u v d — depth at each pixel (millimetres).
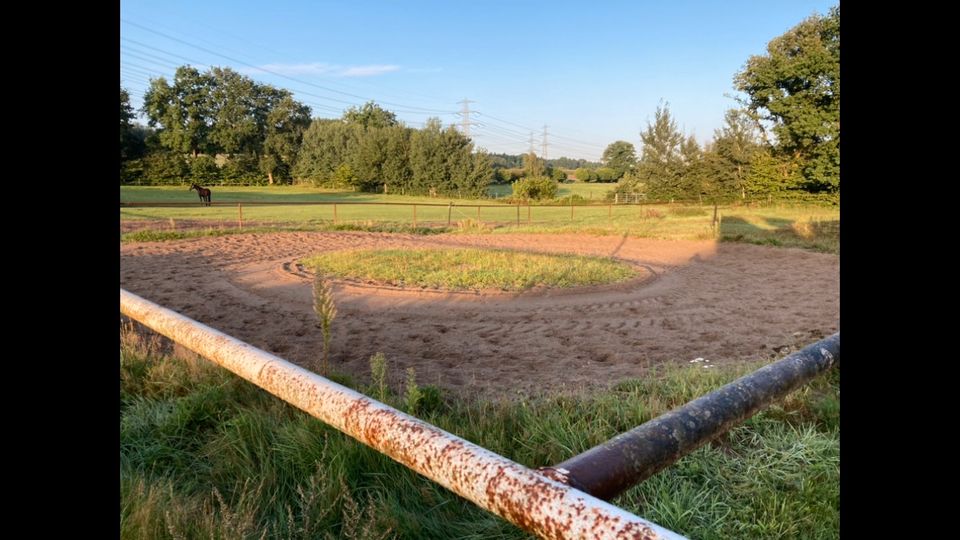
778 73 32531
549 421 3416
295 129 73062
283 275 10250
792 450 3008
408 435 1107
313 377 1452
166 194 47500
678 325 6977
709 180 37188
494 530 2342
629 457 1090
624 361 5496
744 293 9203
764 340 6266
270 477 2717
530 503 859
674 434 1197
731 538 2334
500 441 3211
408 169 59406
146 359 4559
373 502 2480
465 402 4094
